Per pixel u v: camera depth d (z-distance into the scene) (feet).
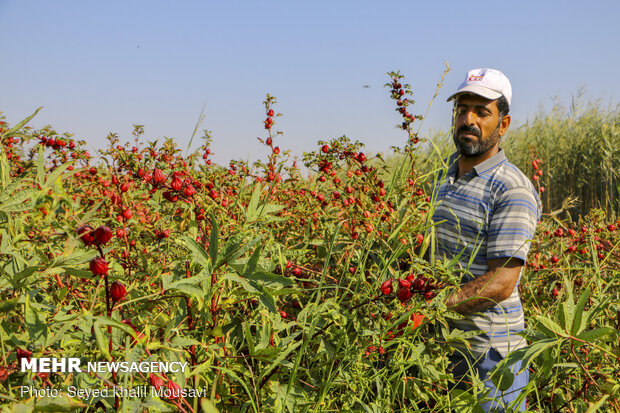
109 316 4.35
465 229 8.44
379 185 8.77
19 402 3.84
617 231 12.40
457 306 7.27
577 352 7.86
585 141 33.12
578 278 11.11
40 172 4.50
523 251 7.80
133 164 9.00
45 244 5.24
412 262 6.91
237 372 6.00
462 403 6.73
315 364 6.84
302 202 9.61
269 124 9.52
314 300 7.64
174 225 7.64
